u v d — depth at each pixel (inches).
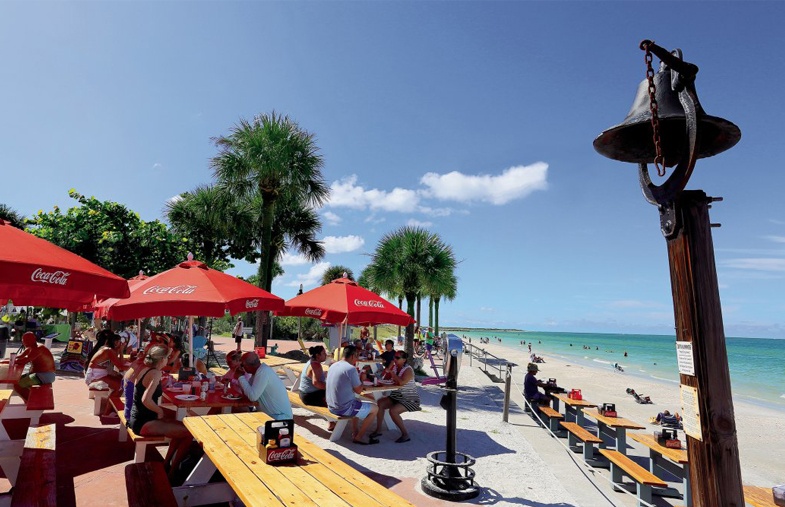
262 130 622.8
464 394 541.0
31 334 272.5
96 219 682.2
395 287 673.6
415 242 666.2
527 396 418.9
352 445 282.4
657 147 100.0
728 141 110.7
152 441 194.4
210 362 661.9
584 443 300.0
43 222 675.4
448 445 220.7
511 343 3804.1
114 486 191.0
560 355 2210.9
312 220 1050.1
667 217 99.4
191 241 948.0
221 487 172.2
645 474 221.9
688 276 93.7
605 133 113.3
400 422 300.0
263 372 238.5
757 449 426.3
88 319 925.8
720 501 86.8
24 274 136.4
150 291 252.7
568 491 230.8
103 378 308.7
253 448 160.6
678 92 100.7
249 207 945.5
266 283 639.8
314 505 116.4
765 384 1322.6
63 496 180.2
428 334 1316.4
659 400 710.5
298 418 347.9
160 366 202.7
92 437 258.2
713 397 90.0
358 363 479.8
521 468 263.6
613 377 1083.3
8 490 178.4
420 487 220.8
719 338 91.5
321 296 361.7
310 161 636.1
